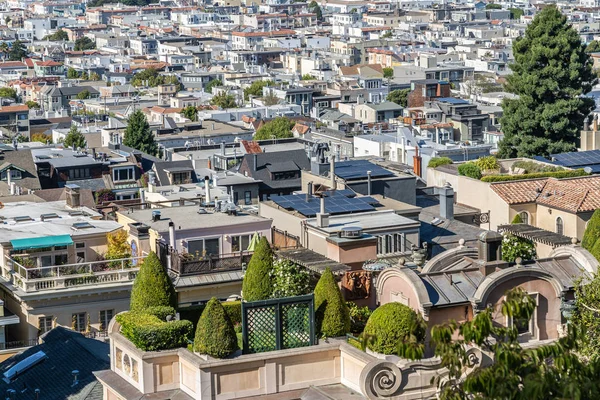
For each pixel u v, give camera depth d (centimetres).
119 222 12294
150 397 6825
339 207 11788
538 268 7338
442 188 12975
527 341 7312
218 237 11444
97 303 10994
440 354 5406
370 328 6700
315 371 6881
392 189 13875
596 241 9419
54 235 11588
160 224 11675
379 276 7512
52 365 8869
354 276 8262
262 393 6775
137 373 6938
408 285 7275
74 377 8500
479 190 13925
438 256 8344
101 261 11194
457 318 7238
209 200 13500
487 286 7175
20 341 10738
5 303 11144
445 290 7294
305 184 14850
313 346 6894
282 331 6900
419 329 6656
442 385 5834
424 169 17675
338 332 6994
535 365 5322
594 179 13725
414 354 5594
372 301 8231
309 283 8281
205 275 10756
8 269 11288
